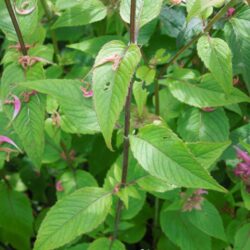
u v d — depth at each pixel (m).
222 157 0.38
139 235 0.44
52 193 0.53
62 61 0.45
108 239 0.35
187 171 0.25
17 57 0.33
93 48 0.39
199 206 0.37
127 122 0.27
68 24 0.37
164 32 0.45
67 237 0.30
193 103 0.34
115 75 0.22
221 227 0.37
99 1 0.37
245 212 0.40
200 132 0.37
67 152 0.42
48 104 0.38
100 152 0.47
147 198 0.49
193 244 0.38
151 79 0.33
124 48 0.23
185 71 0.36
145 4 0.27
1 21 0.34
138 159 0.26
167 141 0.25
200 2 0.25
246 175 0.35
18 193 0.46
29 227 0.46
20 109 0.33
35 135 0.32
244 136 0.39
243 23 0.35
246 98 0.34
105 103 0.22
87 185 0.41
